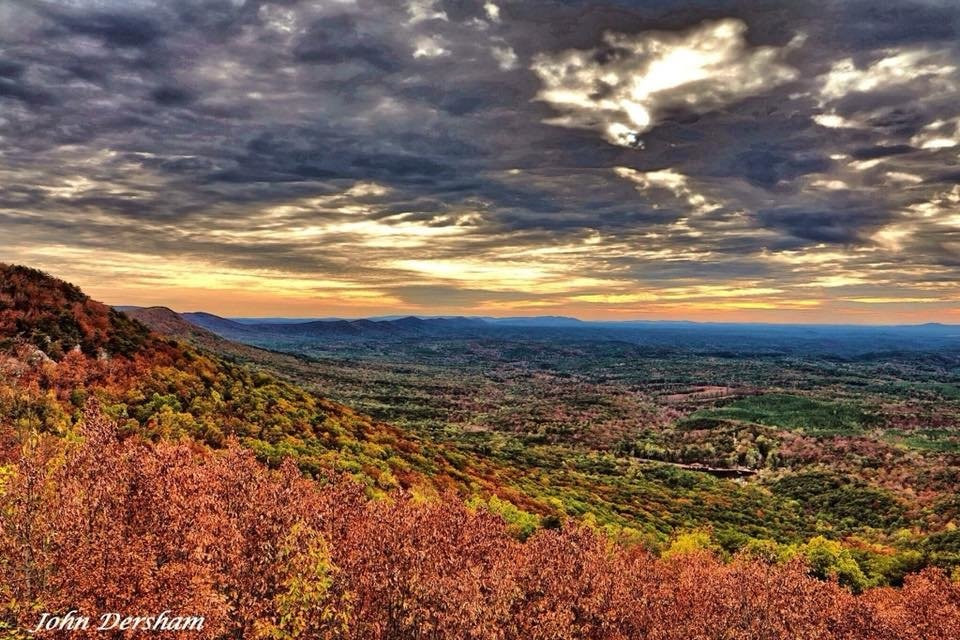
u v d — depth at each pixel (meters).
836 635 24.12
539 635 17.95
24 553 12.45
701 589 26.25
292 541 15.55
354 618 16.08
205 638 13.17
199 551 14.10
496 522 23.72
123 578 12.63
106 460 14.66
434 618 16.47
